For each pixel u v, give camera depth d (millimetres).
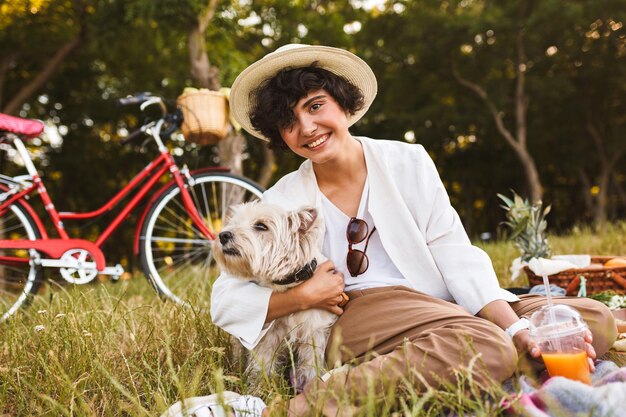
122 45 9656
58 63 8750
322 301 2047
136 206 3699
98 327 2406
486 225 19141
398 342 1869
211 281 3623
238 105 2404
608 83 14445
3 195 3393
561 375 1667
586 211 18422
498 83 13562
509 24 12398
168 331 2480
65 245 3371
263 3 10938
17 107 8734
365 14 13273
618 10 11859
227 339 2395
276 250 2064
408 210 2156
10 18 8984
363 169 2252
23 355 2174
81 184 13477
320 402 1562
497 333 1717
